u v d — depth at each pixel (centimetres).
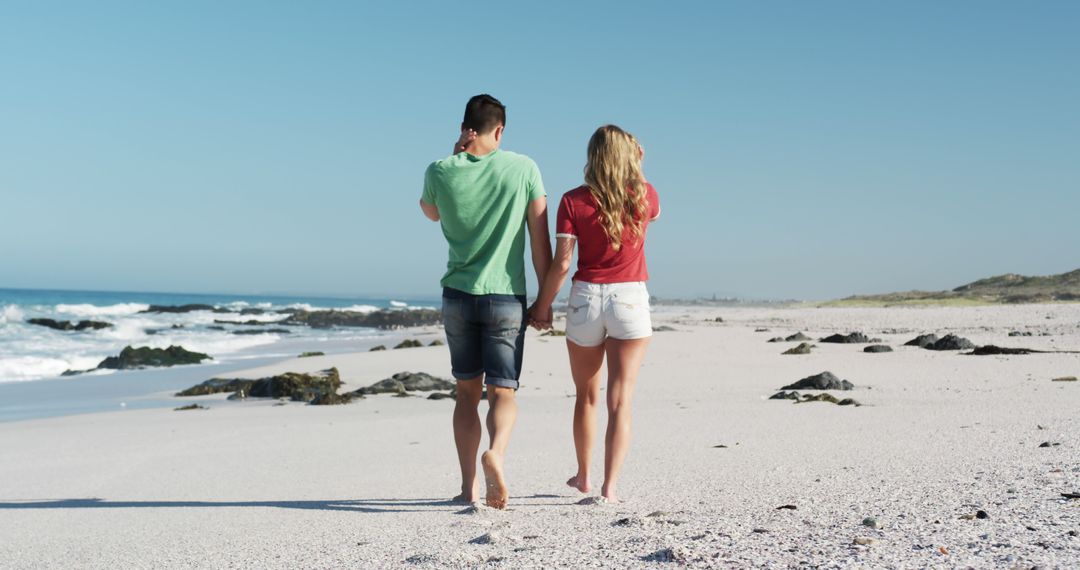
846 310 4969
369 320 4841
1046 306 4184
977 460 419
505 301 367
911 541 231
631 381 373
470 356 379
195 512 418
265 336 3684
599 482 441
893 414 725
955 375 1142
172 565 297
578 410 392
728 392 1070
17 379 1683
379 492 450
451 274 373
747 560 219
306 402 1174
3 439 823
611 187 364
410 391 1305
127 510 441
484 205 367
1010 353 1468
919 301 6266
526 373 1462
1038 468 369
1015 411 683
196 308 6119
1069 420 588
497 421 365
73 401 1284
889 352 1658
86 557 326
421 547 279
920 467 412
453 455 607
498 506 355
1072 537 225
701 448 566
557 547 256
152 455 682
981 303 5625
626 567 224
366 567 258
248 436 789
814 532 253
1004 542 224
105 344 2827
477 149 375
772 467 455
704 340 2280
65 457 691
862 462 450
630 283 371
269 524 365
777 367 1448
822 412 777
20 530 401
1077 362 1259
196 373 1795
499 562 241
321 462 597
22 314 4947
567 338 383
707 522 286
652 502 362
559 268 372
